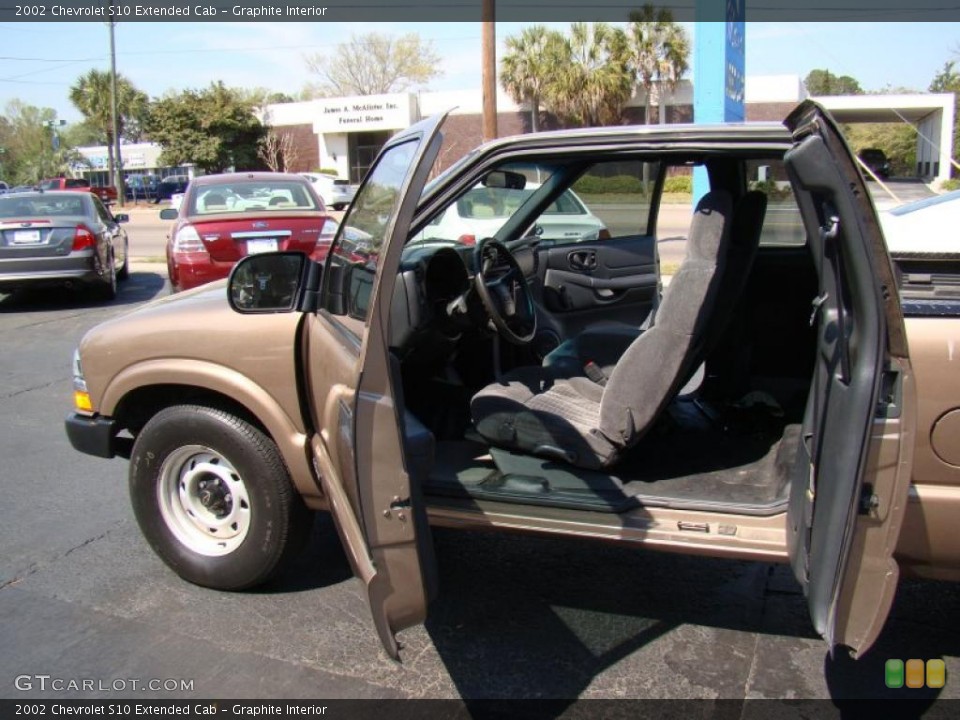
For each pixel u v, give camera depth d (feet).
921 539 8.54
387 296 7.84
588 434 10.55
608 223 17.52
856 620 7.72
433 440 10.37
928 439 8.38
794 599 11.70
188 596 12.12
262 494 11.49
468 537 13.83
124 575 12.79
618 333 13.61
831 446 7.59
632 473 10.97
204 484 12.12
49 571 12.94
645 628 11.12
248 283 11.24
